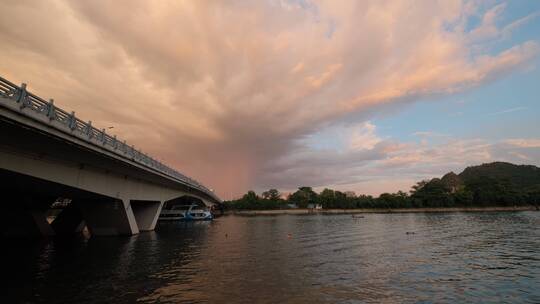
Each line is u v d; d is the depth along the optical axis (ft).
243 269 77.00
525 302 52.70
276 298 53.47
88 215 149.69
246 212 584.81
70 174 103.19
